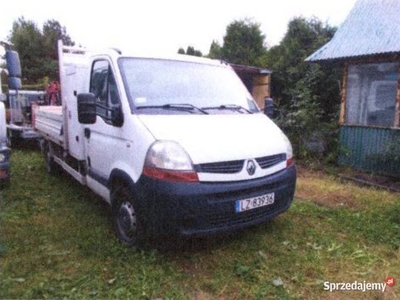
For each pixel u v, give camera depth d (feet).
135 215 11.21
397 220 14.82
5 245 11.96
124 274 10.36
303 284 10.23
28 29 93.04
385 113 23.08
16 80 16.89
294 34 45.68
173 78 13.14
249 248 12.10
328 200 17.84
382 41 22.66
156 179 10.07
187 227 10.15
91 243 12.20
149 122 11.02
